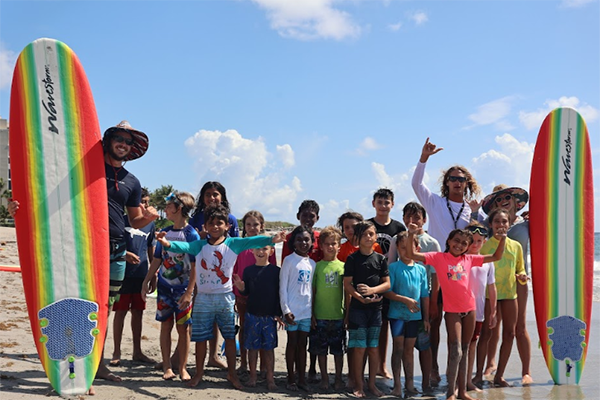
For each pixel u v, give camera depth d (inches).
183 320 182.9
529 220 227.1
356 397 178.4
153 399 156.9
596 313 381.7
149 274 186.7
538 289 222.4
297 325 182.5
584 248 223.3
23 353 195.0
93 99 177.8
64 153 171.0
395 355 187.2
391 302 190.4
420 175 217.0
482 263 185.0
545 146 229.5
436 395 186.7
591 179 227.6
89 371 164.4
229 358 179.5
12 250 776.9
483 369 220.5
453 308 178.1
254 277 185.3
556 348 215.0
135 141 179.6
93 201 171.6
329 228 190.9
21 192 166.4
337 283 187.8
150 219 181.5
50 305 164.1
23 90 169.6
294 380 184.7
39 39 172.9
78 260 168.6
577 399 184.4
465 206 215.3
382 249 207.2
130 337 248.5
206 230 181.3
